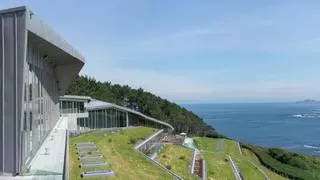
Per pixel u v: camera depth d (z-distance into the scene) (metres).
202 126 135.25
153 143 64.94
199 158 58.38
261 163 77.00
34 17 12.80
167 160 51.25
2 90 12.37
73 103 64.31
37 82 18.39
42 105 20.88
